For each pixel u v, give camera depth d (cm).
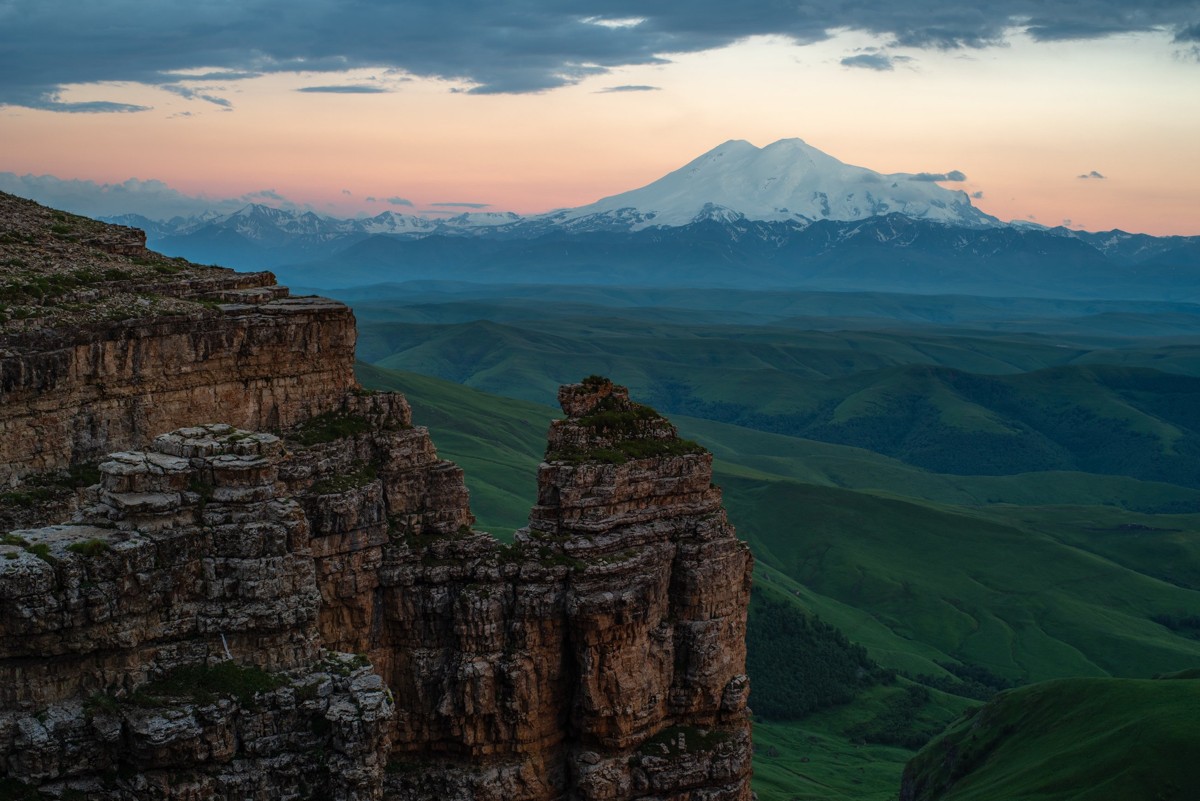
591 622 7988
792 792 18562
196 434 6588
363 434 8269
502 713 7962
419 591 8000
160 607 6131
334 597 7794
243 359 7962
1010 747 19038
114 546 5956
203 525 6291
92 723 5781
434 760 8056
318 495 7675
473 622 7912
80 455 7306
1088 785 16450
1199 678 19188
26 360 6975
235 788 5981
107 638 5906
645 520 8569
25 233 9400
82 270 8531
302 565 6431
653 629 8419
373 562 7931
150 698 5947
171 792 5847
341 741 6141
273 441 6581
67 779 5766
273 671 6309
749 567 9025
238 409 7994
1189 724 16862
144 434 7556
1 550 5847
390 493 8256
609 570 8100
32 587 5688
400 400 8606
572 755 8212
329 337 8394
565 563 8094
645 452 8738
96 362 7325
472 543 8169
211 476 6372
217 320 7838
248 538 6278
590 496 8362
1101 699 18850
